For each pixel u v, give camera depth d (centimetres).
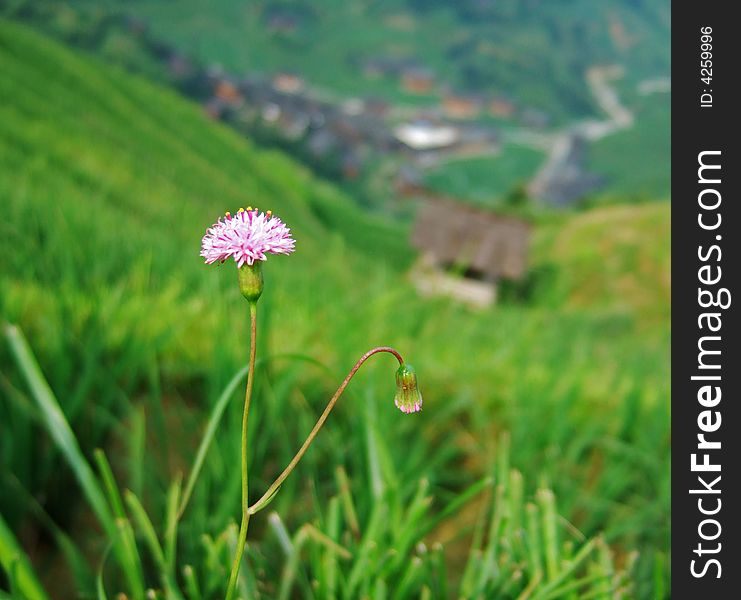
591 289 4706
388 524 243
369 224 7531
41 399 219
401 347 471
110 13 17912
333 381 389
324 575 220
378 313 502
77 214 623
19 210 562
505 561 230
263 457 288
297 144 15762
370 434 259
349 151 16000
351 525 251
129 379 323
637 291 4675
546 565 232
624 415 401
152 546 207
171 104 6600
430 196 5162
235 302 421
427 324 589
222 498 255
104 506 207
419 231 4912
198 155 5947
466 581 233
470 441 370
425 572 231
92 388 313
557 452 357
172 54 17525
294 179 7250
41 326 347
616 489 326
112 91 5766
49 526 250
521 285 4694
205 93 16850
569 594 220
